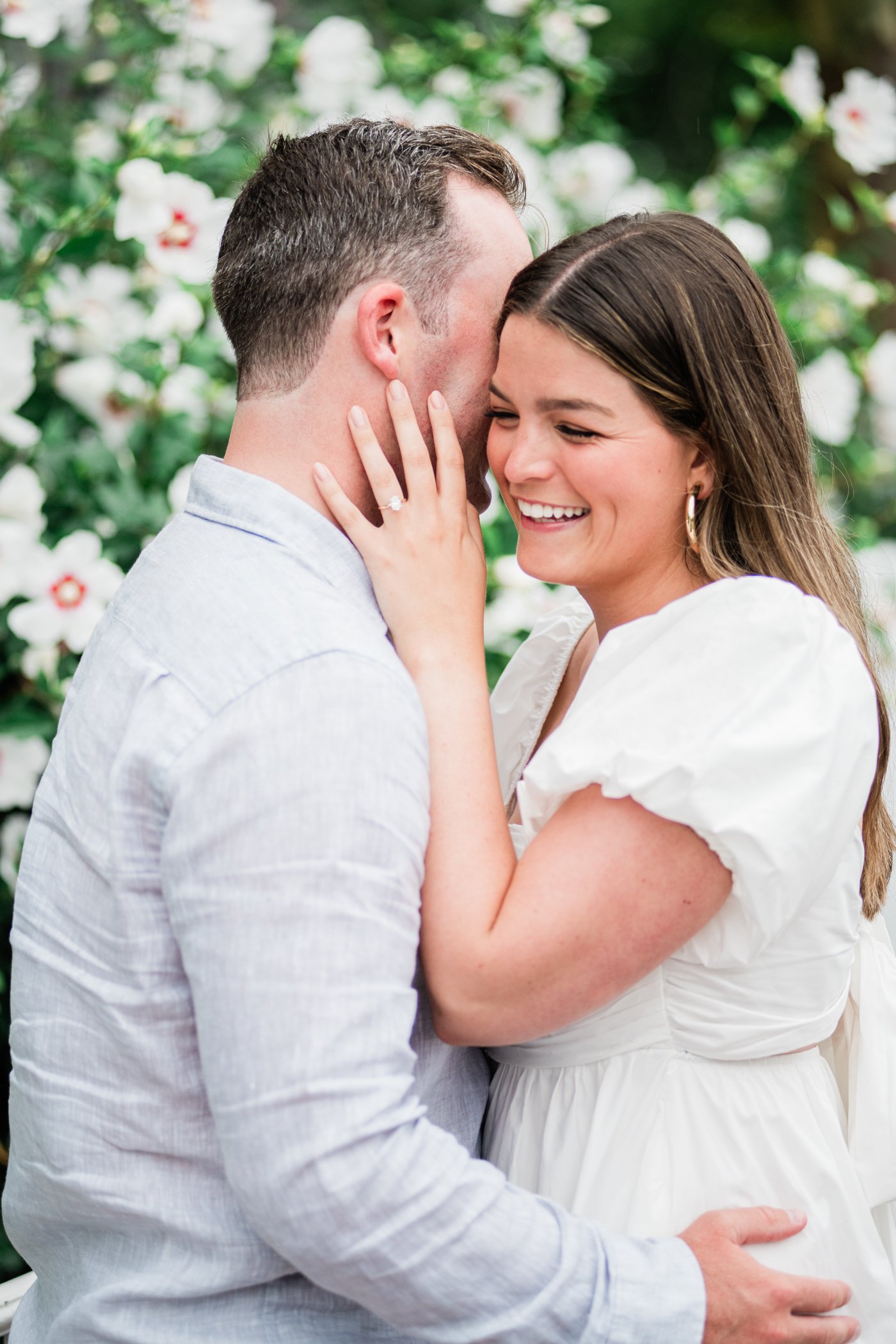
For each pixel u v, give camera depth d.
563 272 1.16
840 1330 1.12
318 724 1.00
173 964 1.07
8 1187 1.22
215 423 2.45
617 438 1.17
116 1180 1.09
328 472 1.22
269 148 1.29
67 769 1.15
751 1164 1.17
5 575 2.02
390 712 1.03
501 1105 1.28
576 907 1.05
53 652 2.08
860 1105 1.28
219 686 1.04
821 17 4.98
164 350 2.33
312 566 1.18
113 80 2.73
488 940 1.05
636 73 5.96
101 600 2.07
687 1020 1.17
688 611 1.12
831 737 1.08
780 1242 1.14
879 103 2.91
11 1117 1.21
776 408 1.24
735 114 5.77
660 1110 1.18
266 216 1.23
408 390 1.24
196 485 1.24
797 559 1.25
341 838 0.97
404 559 1.21
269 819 0.98
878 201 2.97
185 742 1.02
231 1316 1.08
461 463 1.24
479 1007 1.07
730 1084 1.19
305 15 3.75
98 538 2.11
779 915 1.07
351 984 0.96
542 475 1.19
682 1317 1.04
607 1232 1.06
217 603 1.11
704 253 1.19
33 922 1.16
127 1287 1.08
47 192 2.46
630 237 1.18
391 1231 0.95
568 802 1.10
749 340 1.21
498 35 2.99
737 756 1.04
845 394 2.81
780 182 3.53
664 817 1.04
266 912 0.96
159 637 1.12
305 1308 1.09
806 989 1.19
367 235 1.20
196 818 1.00
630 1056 1.19
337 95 2.75
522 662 1.50
